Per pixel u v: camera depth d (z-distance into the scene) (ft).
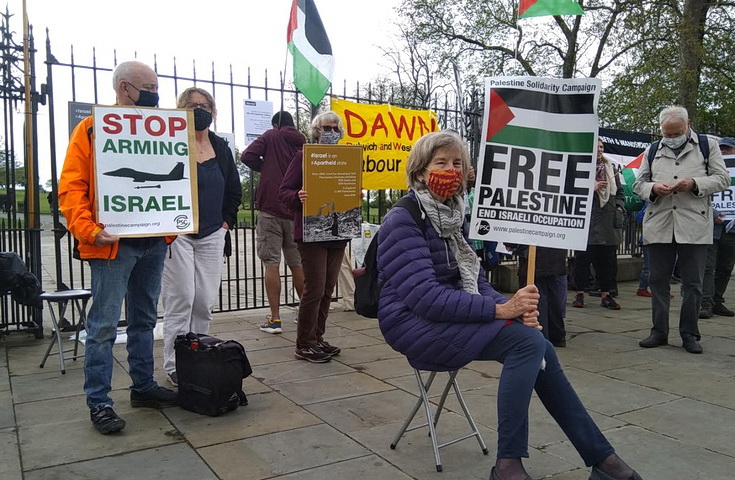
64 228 17.51
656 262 17.03
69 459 9.31
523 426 7.80
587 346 17.26
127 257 10.60
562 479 8.79
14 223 17.33
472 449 9.82
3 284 14.66
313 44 18.80
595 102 8.80
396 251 8.45
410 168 8.87
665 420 11.27
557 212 8.89
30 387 12.96
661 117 16.62
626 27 45.70
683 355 16.25
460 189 9.04
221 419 11.10
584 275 23.49
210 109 12.73
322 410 11.63
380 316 8.79
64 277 29.73
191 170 11.09
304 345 15.20
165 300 12.99
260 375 13.96
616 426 10.96
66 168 10.18
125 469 8.97
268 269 18.11
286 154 17.58
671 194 16.42
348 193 14.51
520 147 8.95
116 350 16.24
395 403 12.05
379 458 9.45
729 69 48.52
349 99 21.43
